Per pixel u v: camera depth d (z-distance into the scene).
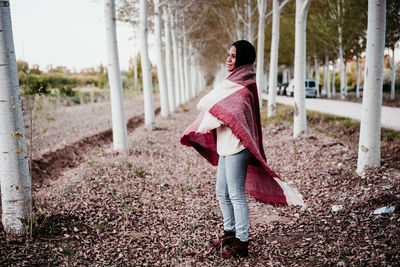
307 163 6.54
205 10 23.31
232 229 3.26
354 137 8.26
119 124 7.49
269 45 30.14
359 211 3.98
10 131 3.28
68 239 3.45
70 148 8.56
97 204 4.47
